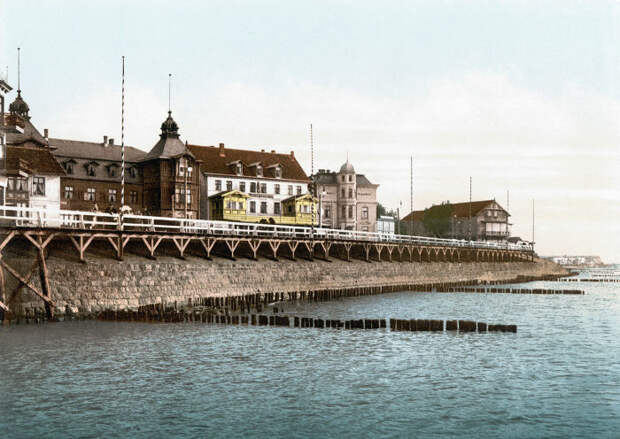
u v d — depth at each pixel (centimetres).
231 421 1948
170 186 8262
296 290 6175
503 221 15212
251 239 5903
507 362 2859
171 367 2673
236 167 9081
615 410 2097
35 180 5856
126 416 1983
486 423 1955
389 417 2006
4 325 3647
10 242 3991
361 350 3127
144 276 4497
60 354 2897
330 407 2108
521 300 6353
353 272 7131
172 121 8525
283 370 2648
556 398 2241
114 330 3597
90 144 8619
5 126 4778
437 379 2512
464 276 9669
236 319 3988
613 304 5972
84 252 4550
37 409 2045
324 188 11100
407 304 5762
